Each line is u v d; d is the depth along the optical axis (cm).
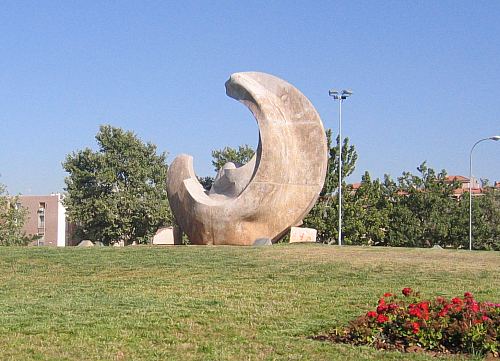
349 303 1339
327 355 923
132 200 4903
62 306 1316
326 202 4456
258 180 2564
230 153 5091
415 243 4531
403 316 990
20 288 1608
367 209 4516
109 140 5078
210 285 1584
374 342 991
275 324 1144
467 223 4516
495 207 4728
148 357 911
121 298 1417
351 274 1723
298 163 2678
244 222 2592
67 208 4991
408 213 4519
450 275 1705
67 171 5072
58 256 2081
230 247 2300
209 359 899
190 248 2252
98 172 4975
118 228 4925
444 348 955
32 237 4994
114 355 922
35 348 964
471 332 936
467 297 1041
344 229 4356
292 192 2645
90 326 1121
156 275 1756
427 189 4609
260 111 2608
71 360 896
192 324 1134
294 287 1545
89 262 1970
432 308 1033
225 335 1060
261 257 2016
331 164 4400
